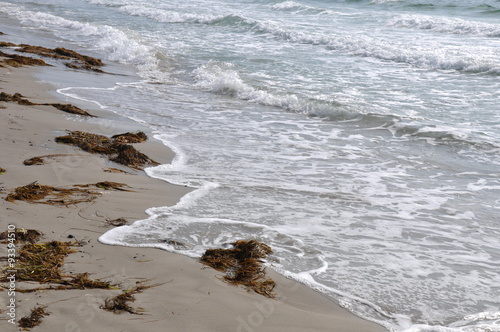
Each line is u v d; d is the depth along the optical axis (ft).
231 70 55.67
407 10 110.01
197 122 37.47
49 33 76.28
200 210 21.90
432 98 46.57
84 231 18.56
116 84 48.21
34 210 19.61
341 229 21.39
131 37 74.79
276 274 17.16
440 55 61.46
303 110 42.60
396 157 32.22
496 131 37.32
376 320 15.31
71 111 35.14
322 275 17.49
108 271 16.02
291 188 25.72
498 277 18.35
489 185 28.02
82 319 13.33
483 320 15.74
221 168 27.96
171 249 17.98
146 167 26.96
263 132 36.24
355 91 48.26
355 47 68.08
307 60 62.13
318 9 104.68
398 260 19.11
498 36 77.36
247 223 20.83
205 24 90.84
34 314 13.24
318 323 14.65
